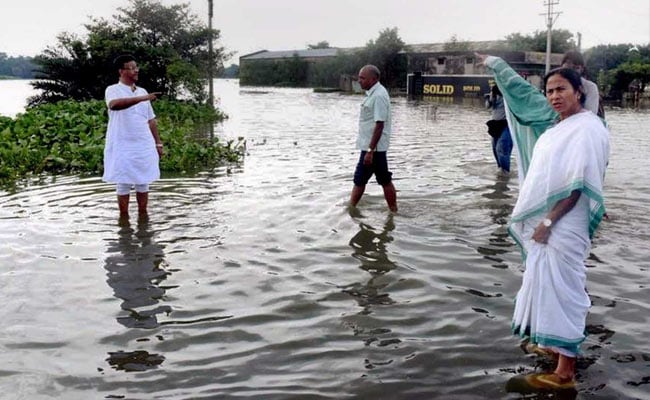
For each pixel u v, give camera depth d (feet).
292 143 50.21
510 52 158.10
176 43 96.89
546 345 12.08
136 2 96.53
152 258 19.54
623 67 155.94
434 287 17.16
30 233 22.09
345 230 22.59
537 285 12.27
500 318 15.12
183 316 15.34
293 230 22.62
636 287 16.99
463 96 159.74
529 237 12.81
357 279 17.81
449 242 21.12
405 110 100.94
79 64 90.38
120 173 23.80
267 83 251.60
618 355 13.19
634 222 23.43
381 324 14.88
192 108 80.43
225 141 50.57
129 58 24.14
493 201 27.04
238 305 16.02
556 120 14.05
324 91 193.47
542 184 12.23
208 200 27.45
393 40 198.49
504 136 33.96
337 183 31.42
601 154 11.95
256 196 28.27
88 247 20.57
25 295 16.55
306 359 13.17
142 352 13.50
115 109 23.44
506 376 12.37
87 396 11.74
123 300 16.30
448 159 40.50
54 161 36.06
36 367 12.81
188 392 11.87
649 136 58.23
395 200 25.36
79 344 13.85
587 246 12.32
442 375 12.46
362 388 11.98
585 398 11.56
